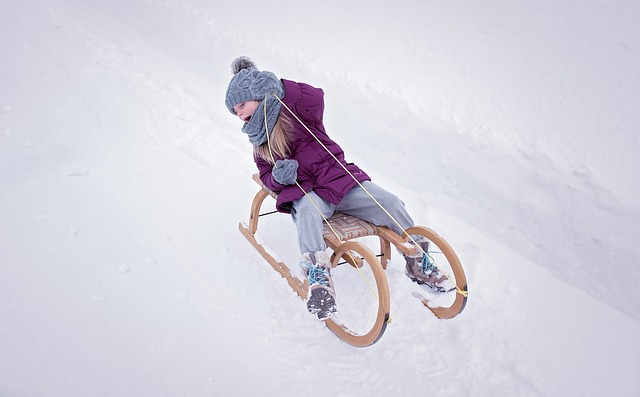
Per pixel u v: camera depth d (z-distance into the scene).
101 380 2.11
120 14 5.53
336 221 2.66
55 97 4.00
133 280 2.63
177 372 2.21
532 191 3.25
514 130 3.58
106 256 2.75
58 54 4.61
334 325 2.49
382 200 2.54
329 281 2.38
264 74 2.58
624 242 2.86
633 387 2.32
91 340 2.27
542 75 4.23
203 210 3.24
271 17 5.11
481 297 2.75
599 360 2.44
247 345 2.39
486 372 2.34
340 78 4.15
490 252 3.09
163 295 2.57
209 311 2.54
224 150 3.83
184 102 4.30
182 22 5.05
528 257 3.06
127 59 4.77
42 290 2.47
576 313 2.70
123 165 3.51
